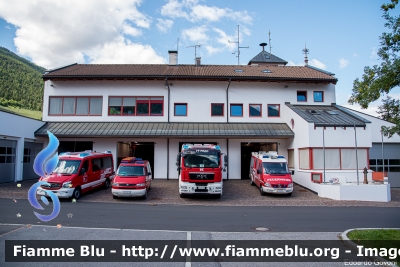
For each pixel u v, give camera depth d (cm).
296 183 2103
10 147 1908
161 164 2259
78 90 2312
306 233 876
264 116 2342
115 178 1556
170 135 2117
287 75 2412
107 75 2241
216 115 2336
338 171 1886
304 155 1988
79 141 2250
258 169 1817
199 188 1538
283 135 2158
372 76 762
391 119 793
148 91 2325
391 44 749
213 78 2273
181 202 1511
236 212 1241
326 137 1905
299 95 2409
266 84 2369
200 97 2336
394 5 732
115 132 2128
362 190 1644
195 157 1575
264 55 3431
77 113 2302
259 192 1823
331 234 867
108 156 1912
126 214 1147
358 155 1917
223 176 2266
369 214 1232
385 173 1797
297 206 1441
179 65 2727
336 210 1330
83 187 1552
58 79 2269
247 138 2280
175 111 2331
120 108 2311
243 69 2612
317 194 1775
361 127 1927
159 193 1747
